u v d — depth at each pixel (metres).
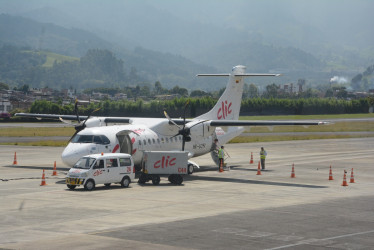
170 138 39.59
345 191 31.67
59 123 137.50
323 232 19.59
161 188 31.61
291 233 19.33
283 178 38.03
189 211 23.73
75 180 29.72
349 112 159.25
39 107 137.00
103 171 30.45
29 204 25.06
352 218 22.55
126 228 19.84
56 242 17.50
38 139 78.38
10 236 18.41
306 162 50.75
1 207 24.22
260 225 20.75
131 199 26.98
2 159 49.12
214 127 39.62
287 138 87.94
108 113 139.12
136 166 38.28
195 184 33.84
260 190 31.31
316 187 33.34
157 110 141.12
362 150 66.12
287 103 157.00
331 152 62.78
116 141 35.47
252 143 76.94
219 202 26.48
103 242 17.56
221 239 18.19
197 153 41.62
